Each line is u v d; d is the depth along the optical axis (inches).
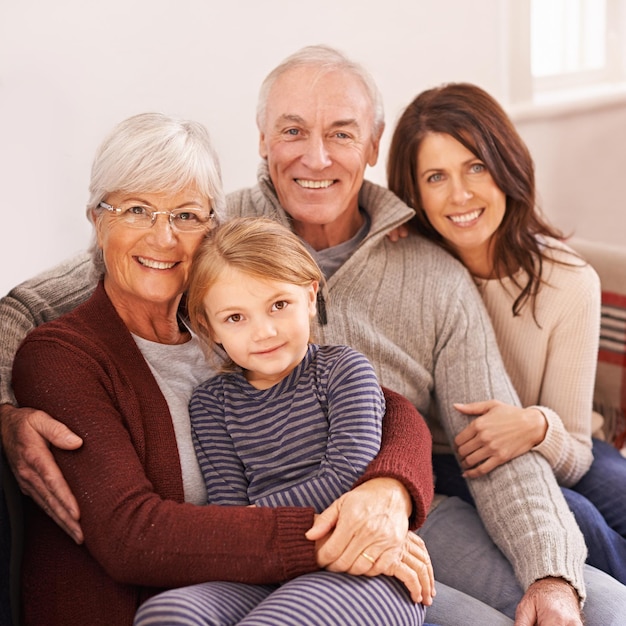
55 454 52.8
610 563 68.1
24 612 55.1
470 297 74.6
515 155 76.0
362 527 50.9
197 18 87.8
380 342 71.1
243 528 50.5
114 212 56.5
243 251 55.2
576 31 137.1
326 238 75.1
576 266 78.5
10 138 78.0
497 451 67.1
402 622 50.7
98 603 52.8
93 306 57.9
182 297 62.1
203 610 47.1
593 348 78.4
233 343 56.2
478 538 66.8
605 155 133.0
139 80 85.1
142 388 56.4
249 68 93.0
